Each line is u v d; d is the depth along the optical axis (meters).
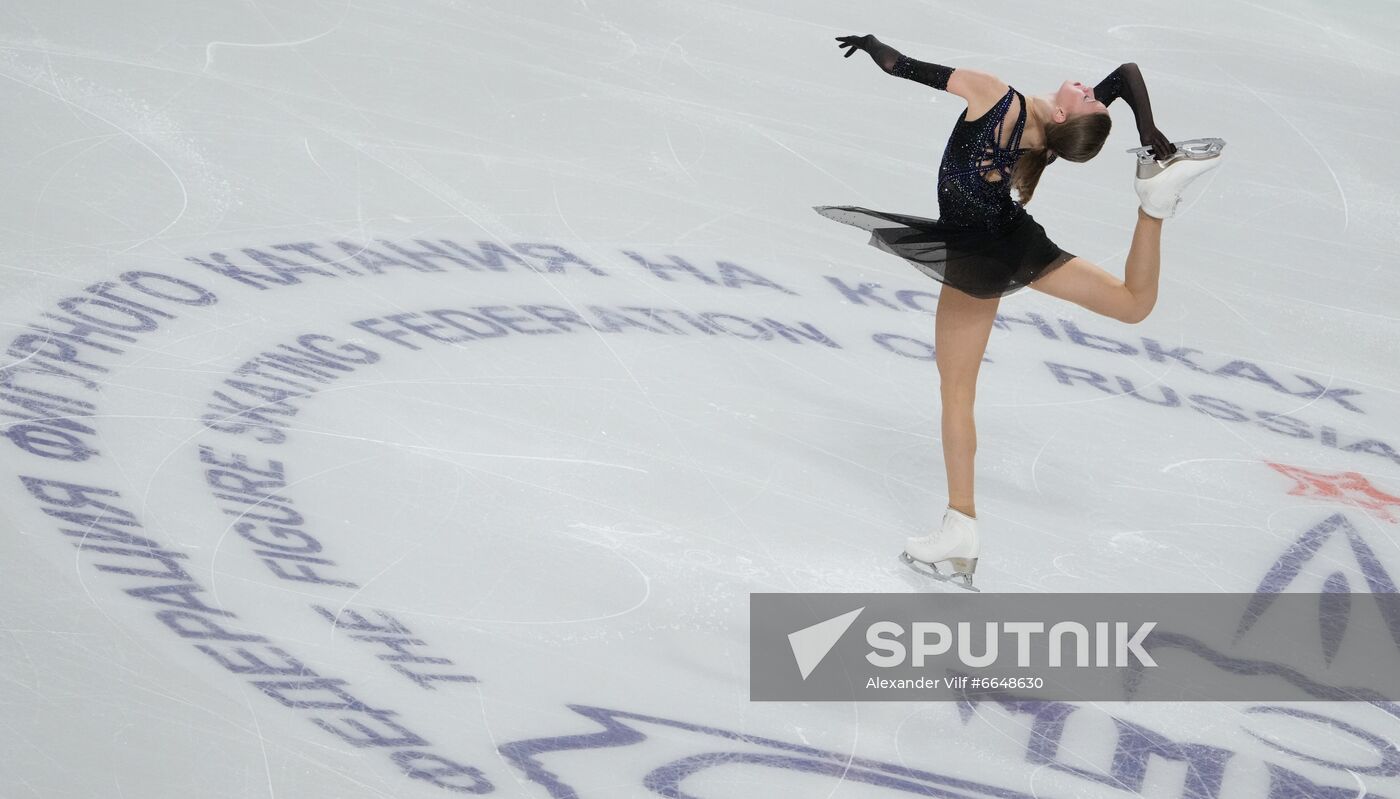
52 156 16.67
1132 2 26.36
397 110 19.20
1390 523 13.17
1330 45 25.61
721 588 11.07
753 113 20.62
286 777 8.59
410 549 10.98
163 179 16.59
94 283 14.23
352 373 13.35
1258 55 24.75
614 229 17.08
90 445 11.68
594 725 9.39
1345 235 19.44
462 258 15.91
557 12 22.78
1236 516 13.03
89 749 8.58
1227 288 17.69
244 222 15.98
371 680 9.52
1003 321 16.27
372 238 16.06
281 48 20.38
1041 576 11.80
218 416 12.37
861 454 13.31
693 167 18.91
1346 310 17.52
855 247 17.53
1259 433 14.61
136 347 13.24
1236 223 19.41
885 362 15.09
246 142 17.75
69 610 9.73
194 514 11.00
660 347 14.66
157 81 18.89
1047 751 9.73
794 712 9.77
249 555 10.62
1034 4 25.64
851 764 9.35
